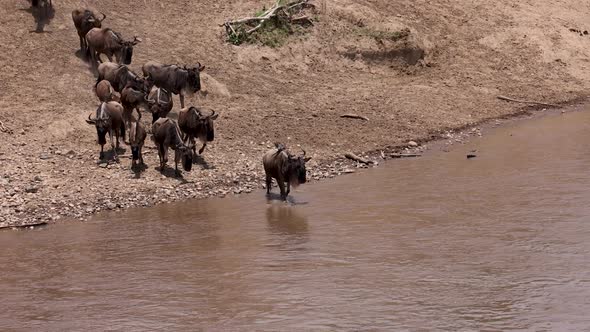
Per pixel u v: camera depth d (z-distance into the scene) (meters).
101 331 22.91
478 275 25.92
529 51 62.25
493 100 54.81
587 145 43.81
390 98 52.19
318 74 54.75
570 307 23.31
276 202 35.03
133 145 37.94
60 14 51.28
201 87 48.25
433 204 33.94
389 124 47.91
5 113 43.12
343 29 58.03
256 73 52.75
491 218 31.67
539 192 35.00
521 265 26.59
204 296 25.08
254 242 29.89
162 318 23.61
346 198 35.34
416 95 53.34
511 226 30.59
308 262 27.62
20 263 28.56
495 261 27.06
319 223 31.92
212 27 55.53
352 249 28.78
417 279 25.78
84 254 29.23
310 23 57.56
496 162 40.84
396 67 57.38
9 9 50.53
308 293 25.00
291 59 55.12
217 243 29.94
